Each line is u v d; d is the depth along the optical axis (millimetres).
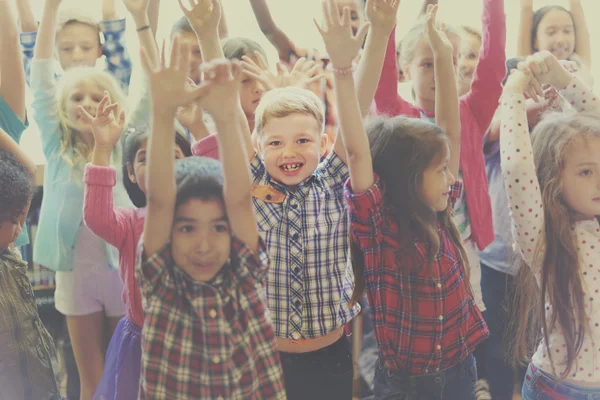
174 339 1076
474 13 1502
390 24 1207
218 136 1044
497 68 1421
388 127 1215
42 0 1371
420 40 1431
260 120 1170
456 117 1362
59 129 1351
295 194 1166
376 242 1177
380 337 1198
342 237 1174
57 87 1350
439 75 1361
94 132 1298
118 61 1394
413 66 1445
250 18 1473
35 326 1254
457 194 1295
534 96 1353
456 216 1424
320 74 1471
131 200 1321
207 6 1209
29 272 1392
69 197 1355
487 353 1478
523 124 1267
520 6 1540
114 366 1281
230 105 1030
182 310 1080
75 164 1355
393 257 1182
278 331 1145
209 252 1082
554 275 1236
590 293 1232
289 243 1151
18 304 1230
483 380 1476
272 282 1146
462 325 1226
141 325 1269
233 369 1075
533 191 1229
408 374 1192
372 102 1375
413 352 1188
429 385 1191
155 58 1327
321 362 1160
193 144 1314
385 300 1186
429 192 1201
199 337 1077
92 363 1394
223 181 1069
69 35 1362
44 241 1369
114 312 1391
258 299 1088
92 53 1382
